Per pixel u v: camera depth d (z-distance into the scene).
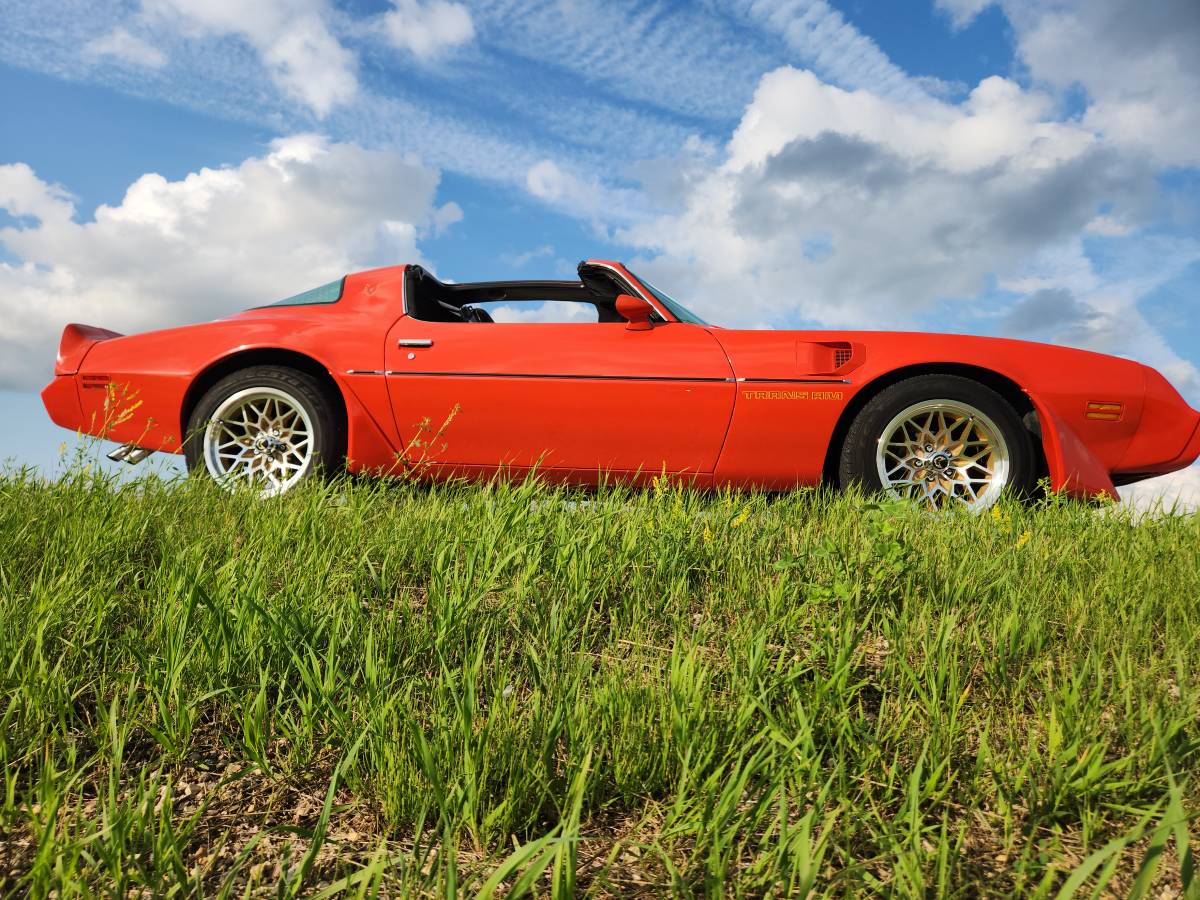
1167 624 2.19
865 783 1.41
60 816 1.28
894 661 1.86
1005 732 1.64
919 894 1.05
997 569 2.59
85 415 4.11
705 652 2.00
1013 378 3.71
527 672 1.87
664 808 1.35
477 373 3.88
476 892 1.09
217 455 4.01
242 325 4.11
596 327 3.99
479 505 3.04
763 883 1.12
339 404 4.08
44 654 1.77
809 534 2.90
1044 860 1.23
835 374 3.76
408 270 4.29
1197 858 1.24
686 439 3.80
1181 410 3.79
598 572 2.47
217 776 1.47
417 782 1.34
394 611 2.06
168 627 1.78
